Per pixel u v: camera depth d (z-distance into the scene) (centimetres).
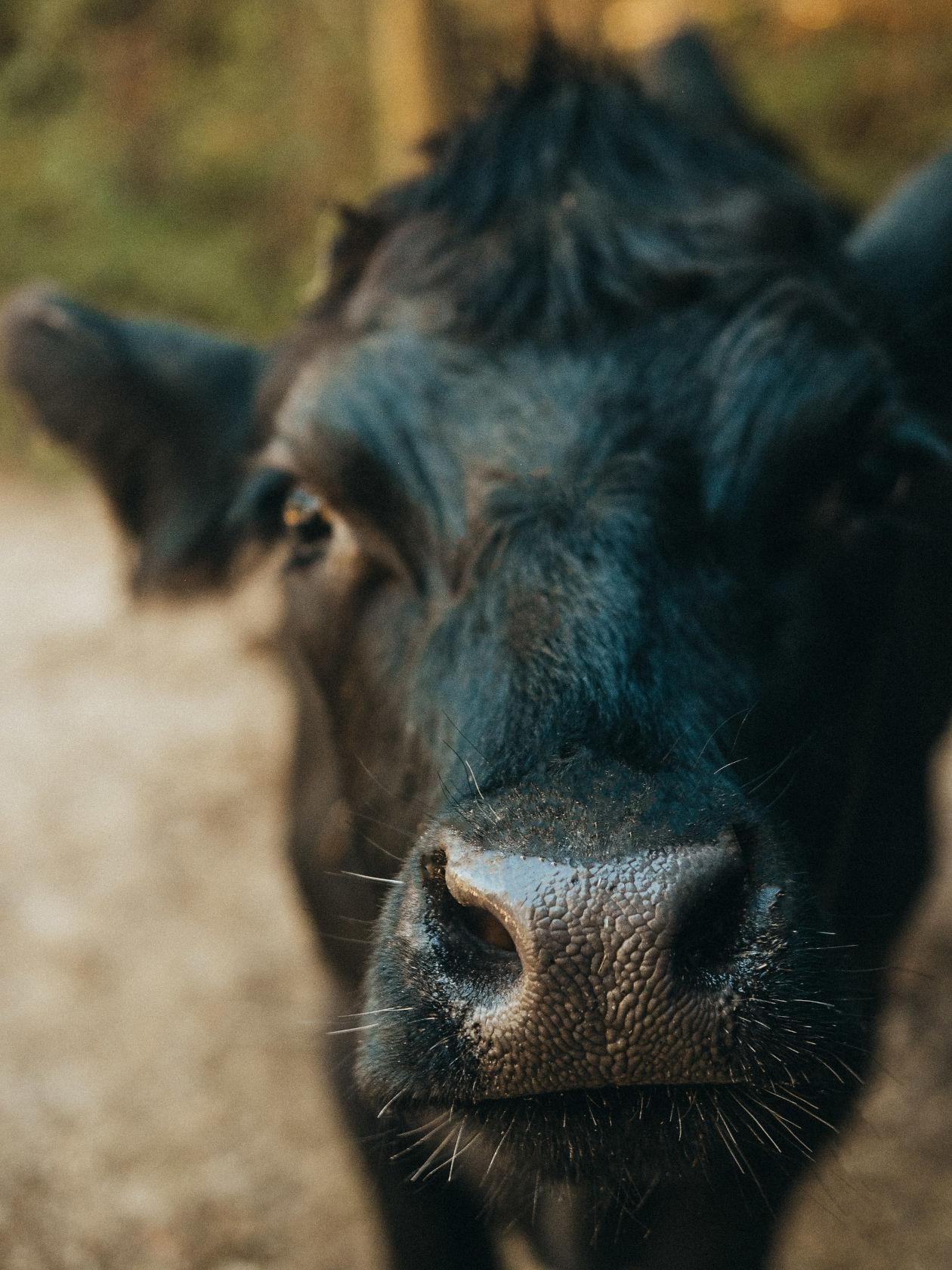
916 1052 440
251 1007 479
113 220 1397
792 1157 256
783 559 224
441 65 827
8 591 997
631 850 161
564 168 268
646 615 188
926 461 249
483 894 163
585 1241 278
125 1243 376
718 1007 163
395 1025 177
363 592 235
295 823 328
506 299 234
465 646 198
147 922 534
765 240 252
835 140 1260
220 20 1405
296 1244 375
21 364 338
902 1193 383
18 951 515
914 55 1238
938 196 305
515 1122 177
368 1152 287
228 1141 414
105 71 1417
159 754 694
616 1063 163
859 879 299
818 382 222
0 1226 381
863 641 250
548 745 173
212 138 1396
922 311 294
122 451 345
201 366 340
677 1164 180
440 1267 288
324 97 1244
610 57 333
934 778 358
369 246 274
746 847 172
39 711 755
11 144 1427
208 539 346
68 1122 422
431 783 207
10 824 618
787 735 223
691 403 217
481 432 216
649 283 234
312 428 231
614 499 200
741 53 1289
